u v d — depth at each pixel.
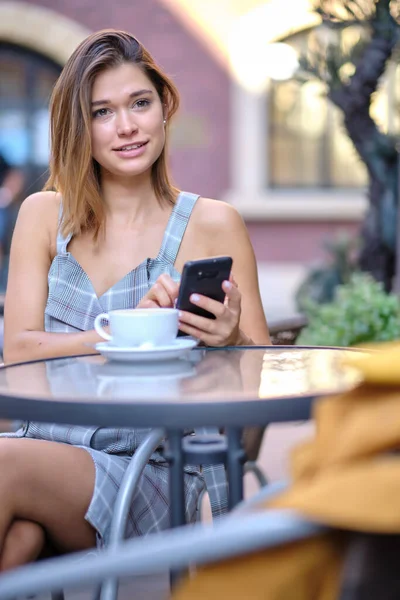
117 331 2.05
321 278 6.32
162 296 2.24
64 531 2.12
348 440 1.12
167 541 1.10
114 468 2.18
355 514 1.04
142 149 2.58
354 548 1.10
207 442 1.68
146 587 3.16
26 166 13.61
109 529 2.13
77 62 2.58
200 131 13.38
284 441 5.41
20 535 2.05
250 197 13.41
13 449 2.06
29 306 2.62
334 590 1.11
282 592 1.11
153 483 2.28
